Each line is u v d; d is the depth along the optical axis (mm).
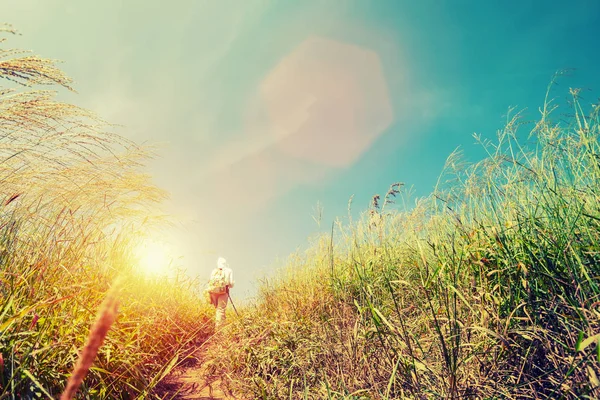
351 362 2854
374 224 3854
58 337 2480
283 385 3383
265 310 5746
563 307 2275
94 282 3270
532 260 2447
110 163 3648
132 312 3730
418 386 2279
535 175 2869
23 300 2395
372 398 2383
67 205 3412
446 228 3373
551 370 2133
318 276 5375
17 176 3072
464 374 2320
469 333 2475
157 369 3730
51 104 2922
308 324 4312
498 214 3012
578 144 2656
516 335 2367
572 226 2385
